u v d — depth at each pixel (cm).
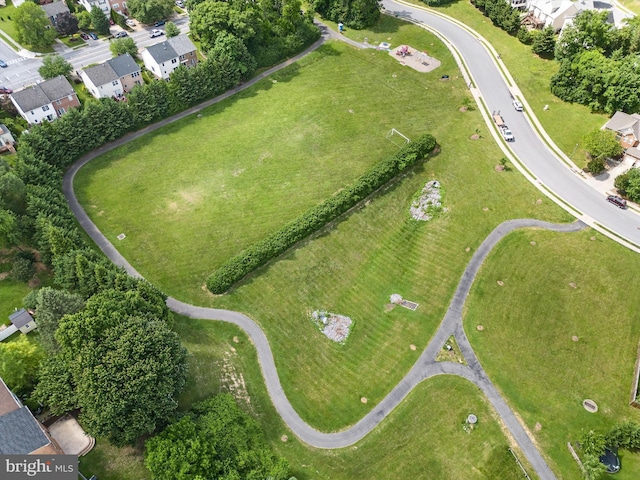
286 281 7769
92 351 5328
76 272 6706
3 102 10312
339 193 8831
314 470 5909
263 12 12594
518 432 6281
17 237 7362
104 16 13112
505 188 9288
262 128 10525
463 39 13000
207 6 11594
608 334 7238
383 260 8206
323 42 13188
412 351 7088
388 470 5941
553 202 9050
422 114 10888
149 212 8744
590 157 9831
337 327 7300
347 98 11319
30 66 12144
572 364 6925
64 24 13062
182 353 5866
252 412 6344
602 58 10512
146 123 10538
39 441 5047
